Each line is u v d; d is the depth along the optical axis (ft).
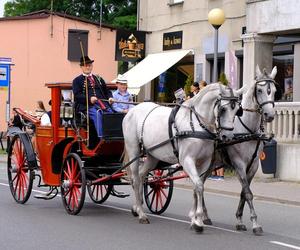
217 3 75.77
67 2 139.23
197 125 30.83
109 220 34.76
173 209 39.75
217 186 51.11
